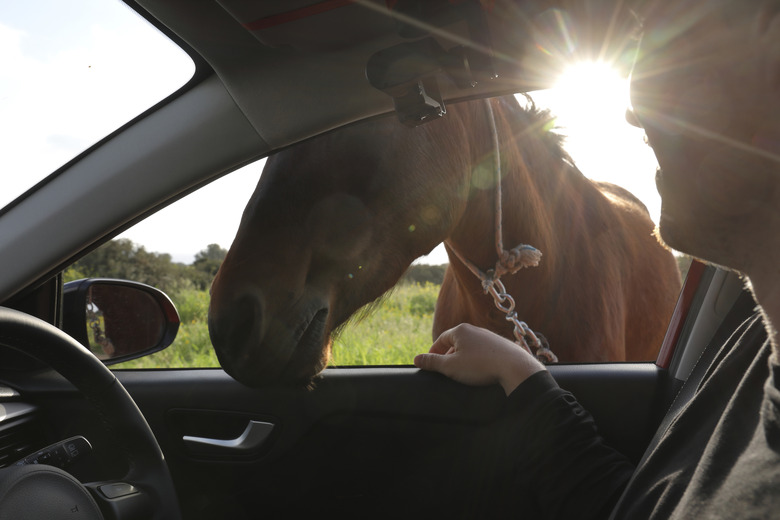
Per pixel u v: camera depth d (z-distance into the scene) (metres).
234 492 1.69
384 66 0.82
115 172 1.09
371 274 1.44
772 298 0.64
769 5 0.58
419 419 1.59
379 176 1.40
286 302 1.26
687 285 1.65
